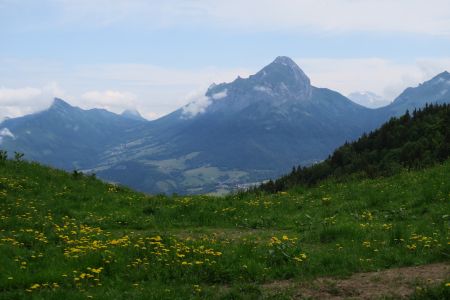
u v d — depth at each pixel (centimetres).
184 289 1173
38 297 1102
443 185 2319
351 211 2280
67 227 1870
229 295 1119
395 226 1812
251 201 2686
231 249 1533
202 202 2623
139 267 1344
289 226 2158
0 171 2812
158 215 2389
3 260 1333
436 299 1020
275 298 1103
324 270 1348
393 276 1247
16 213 2083
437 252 1414
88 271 1295
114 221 2203
